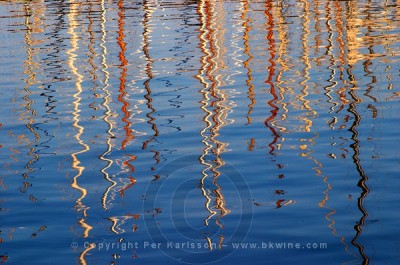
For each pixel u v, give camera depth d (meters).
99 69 21.23
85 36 27.78
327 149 12.63
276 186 10.85
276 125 14.40
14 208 10.37
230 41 25.41
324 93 17.00
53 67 21.78
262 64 20.97
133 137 13.99
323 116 14.93
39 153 13.16
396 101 15.80
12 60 23.14
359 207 9.86
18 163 12.58
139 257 8.59
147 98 17.31
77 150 13.27
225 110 15.84
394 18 28.95
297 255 8.48
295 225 9.34
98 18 32.72
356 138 13.20
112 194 10.80
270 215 9.70
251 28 28.34
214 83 18.64
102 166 12.23
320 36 25.56
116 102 17.05
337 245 8.69
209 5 35.16
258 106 16.08
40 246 9.00
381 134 13.38
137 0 38.56
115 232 9.35
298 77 18.94
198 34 27.16
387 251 8.46
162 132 14.27
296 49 23.17
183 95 17.47
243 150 12.78
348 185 10.76
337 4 34.41
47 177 11.74
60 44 26.12
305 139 13.32
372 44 23.12
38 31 29.50
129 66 21.47
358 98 16.28
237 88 18.00
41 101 17.38
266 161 12.10
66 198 10.70
